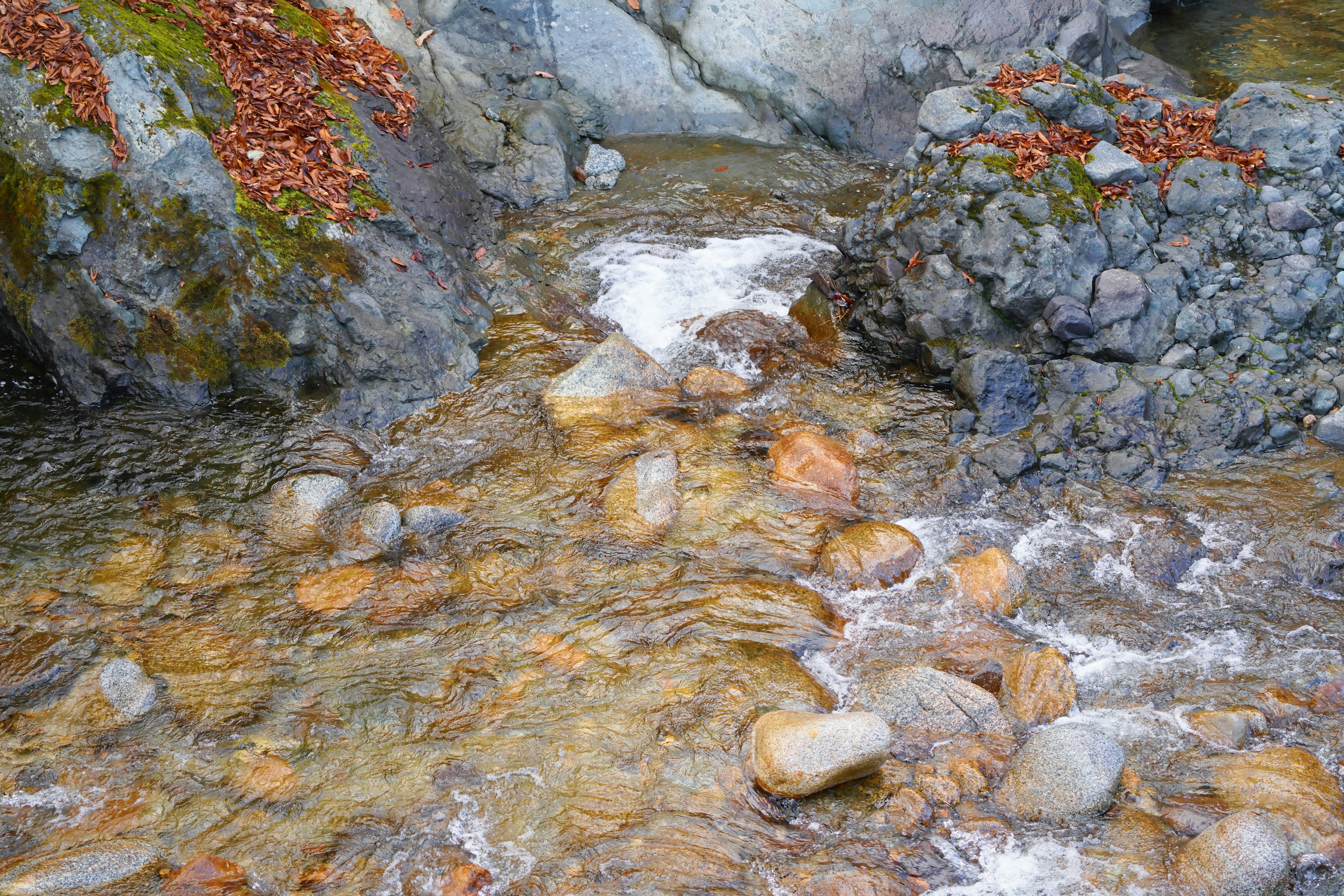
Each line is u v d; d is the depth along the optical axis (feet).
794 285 24.26
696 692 17.65
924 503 20.04
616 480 20.33
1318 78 29.09
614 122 29.12
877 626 18.45
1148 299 21.25
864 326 22.84
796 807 16.58
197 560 19.29
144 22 22.22
